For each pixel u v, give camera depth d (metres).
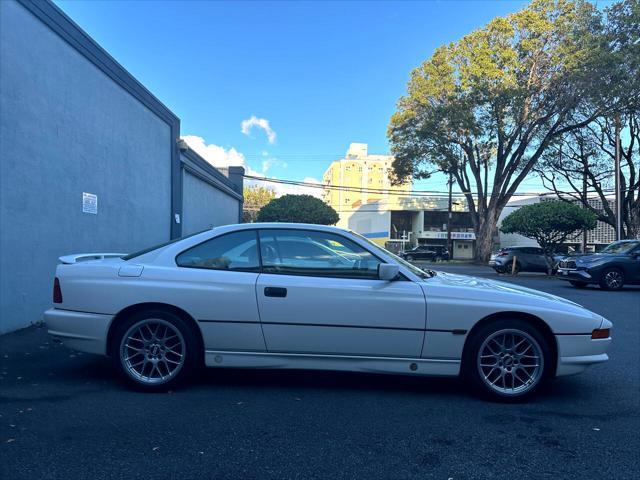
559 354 4.16
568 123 28.31
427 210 58.81
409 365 4.23
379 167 96.00
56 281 4.46
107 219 9.42
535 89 26.11
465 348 4.23
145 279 4.30
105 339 4.29
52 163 7.37
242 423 3.65
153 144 12.24
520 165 34.59
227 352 4.31
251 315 4.23
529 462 3.11
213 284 4.28
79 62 8.19
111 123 9.58
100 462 3.00
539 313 4.16
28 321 6.80
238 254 4.46
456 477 2.90
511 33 25.91
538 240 22.11
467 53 27.06
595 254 15.48
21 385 4.46
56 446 3.21
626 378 5.07
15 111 6.43
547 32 25.39
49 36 7.22
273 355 4.28
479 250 34.31
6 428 3.48
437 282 4.41
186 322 4.31
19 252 6.58
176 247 4.52
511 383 4.24
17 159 6.49
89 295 4.30
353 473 2.93
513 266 22.98
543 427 3.69
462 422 3.76
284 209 46.62
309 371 5.12
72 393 4.27
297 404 4.10
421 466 3.03
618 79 22.48
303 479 2.85
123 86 10.07
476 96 26.64
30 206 6.81
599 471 3.00
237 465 2.99
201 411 3.88
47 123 7.20
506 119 28.36
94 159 8.81
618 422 3.81
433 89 29.28
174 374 4.29
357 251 4.45
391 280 4.27
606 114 24.64
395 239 59.41
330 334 4.21
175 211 13.94
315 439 3.39
